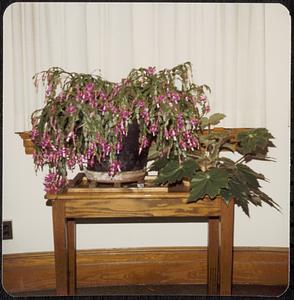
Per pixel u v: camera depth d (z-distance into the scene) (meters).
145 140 1.09
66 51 1.33
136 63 1.35
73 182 1.21
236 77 1.34
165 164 1.20
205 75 1.34
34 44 1.31
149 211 1.12
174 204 1.12
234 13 1.32
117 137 1.09
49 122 1.09
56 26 1.32
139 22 1.34
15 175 1.39
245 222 1.44
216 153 1.22
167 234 1.48
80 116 1.08
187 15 1.33
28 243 1.42
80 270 1.47
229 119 1.35
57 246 1.12
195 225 1.48
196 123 1.14
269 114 1.35
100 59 1.34
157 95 1.06
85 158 1.10
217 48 1.33
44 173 1.41
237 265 1.48
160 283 1.48
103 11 1.33
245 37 1.32
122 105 1.06
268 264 1.43
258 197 1.28
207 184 1.08
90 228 1.47
